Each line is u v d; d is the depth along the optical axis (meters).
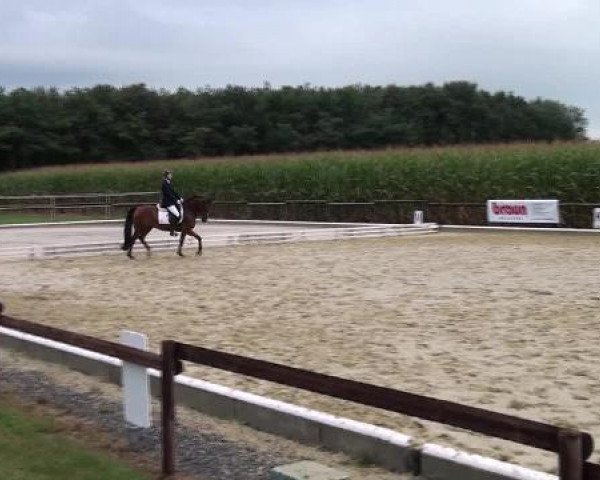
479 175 33.81
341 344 9.38
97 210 42.88
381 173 36.66
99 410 7.04
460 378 7.59
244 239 24.83
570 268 16.62
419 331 10.08
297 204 37.66
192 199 21.08
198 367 8.28
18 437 6.20
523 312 11.37
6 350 9.65
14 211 44.38
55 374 8.41
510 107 82.50
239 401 6.61
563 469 3.50
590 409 6.52
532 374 7.71
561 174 31.77
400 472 5.38
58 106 83.12
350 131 80.81
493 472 4.83
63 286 15.42
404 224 32.25
